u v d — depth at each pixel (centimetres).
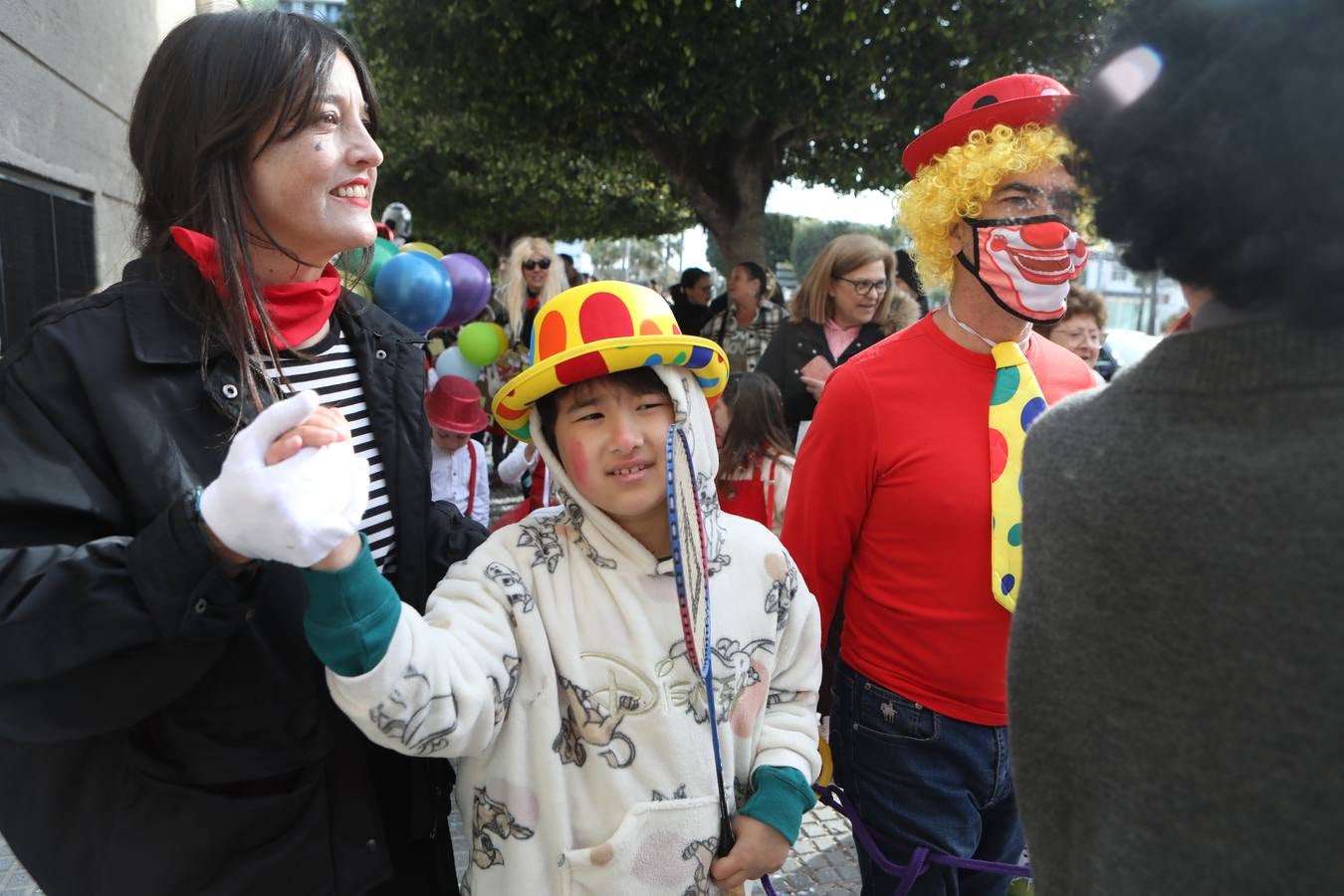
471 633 116
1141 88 75
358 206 119
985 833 187
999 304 164
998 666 167
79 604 90
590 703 122
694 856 123
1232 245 69
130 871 107
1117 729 76
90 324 106
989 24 684
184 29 113
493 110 858
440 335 628
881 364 172
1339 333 66
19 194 345
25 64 348
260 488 84
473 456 348
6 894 234
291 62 109
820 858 268
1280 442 67
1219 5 69
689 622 117
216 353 110
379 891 132
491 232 2025
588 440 126
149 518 102
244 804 109
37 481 97
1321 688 62
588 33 731
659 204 1825
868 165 952
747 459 284
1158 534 73
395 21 773
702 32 709
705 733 125
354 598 95
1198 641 70
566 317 132
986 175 160
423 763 132
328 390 128
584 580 127
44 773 109
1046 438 88
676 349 125
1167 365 77
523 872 119
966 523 163
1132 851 74
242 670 109
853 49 676
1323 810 63
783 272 2403
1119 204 78
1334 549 62
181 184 113
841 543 175
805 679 144
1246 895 67
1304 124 63
